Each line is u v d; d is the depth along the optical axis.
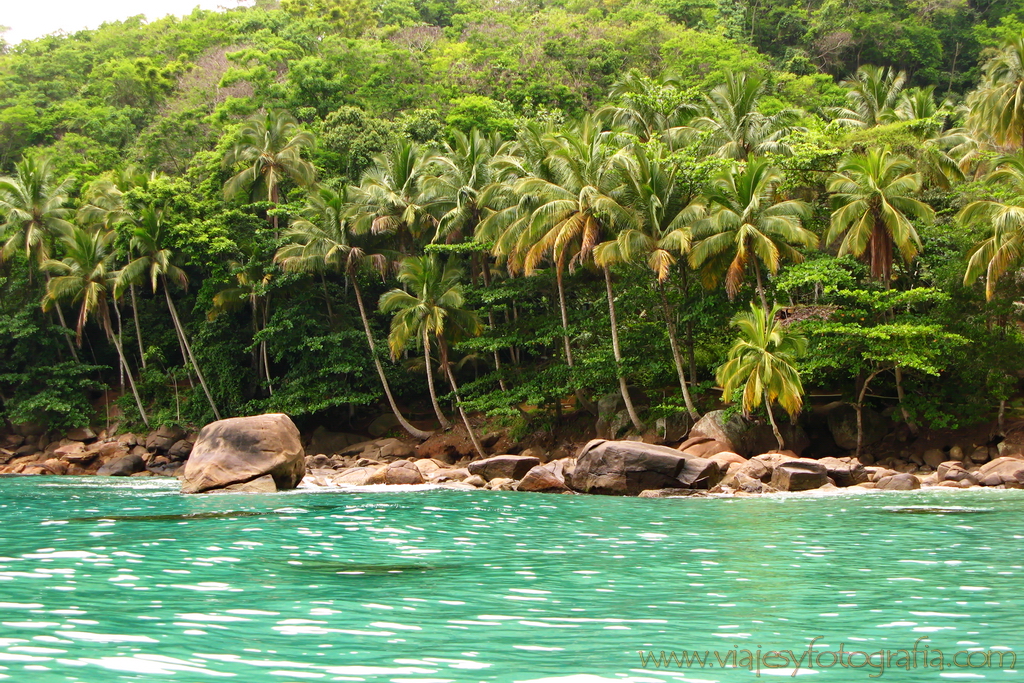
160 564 12.14
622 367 38.28
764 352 31.98
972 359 35.25
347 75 64.12
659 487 26.25
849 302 37.12
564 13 76.56
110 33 86.31
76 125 67.75
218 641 7.70
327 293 50.09
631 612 9.08
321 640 7.78
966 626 8.50
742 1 86.50
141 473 44.59
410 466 31.48
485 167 45.03
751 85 47.22
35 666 6.78
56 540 14.80
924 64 80.00
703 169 37.97
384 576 11.25
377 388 47.94
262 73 61.69
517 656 7.29
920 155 40.31
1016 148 44.50
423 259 41.28
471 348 46.97
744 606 9.42
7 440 51.78
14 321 52.47
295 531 16.22
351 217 45.97
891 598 9.85
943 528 16.73
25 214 50.03
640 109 50.16
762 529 16.73
